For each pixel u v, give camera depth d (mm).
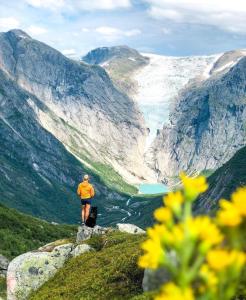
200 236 2016
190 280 1970
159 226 2115
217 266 1951
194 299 1943
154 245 2074
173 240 2041
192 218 2094
